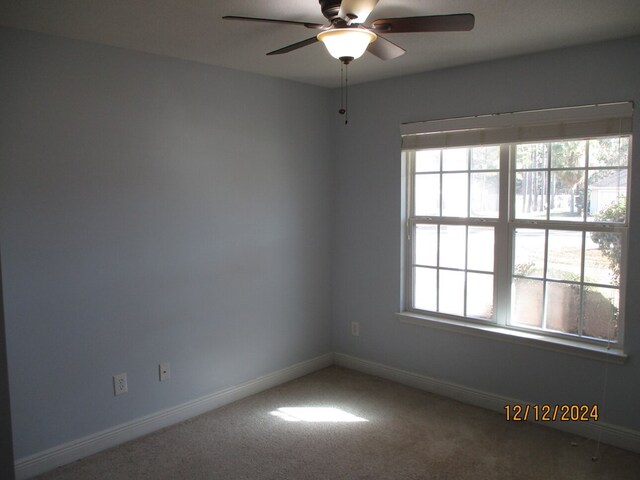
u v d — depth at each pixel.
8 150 2.40
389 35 2.59
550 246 3.10
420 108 3.50
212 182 3.26
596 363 2.89
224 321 3.41
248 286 3.54
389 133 3.70
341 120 4.00
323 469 2.63
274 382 3.78
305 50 2.87
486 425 3.12
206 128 3.20
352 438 2.96
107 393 2.85
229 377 3.47
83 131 2.65
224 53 2.92
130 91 2.83
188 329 3.21
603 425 2.89
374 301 3.93
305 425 3.13
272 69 3.34
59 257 2.61
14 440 2.51
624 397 2.81
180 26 2.42
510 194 3.23
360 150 3.89
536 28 2.49
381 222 3.82
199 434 3.02
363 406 3.41
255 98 3.47
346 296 4.12
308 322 4.03
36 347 2.56
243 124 3.41
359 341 4.07
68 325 2.67
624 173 2.80
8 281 2.45
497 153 3.27
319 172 4.00
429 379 3.65
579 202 2.97
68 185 2.62
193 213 3.18
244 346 3.55
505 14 2.28
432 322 3.56
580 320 3.01
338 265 4.15
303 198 3.88
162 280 3.05
